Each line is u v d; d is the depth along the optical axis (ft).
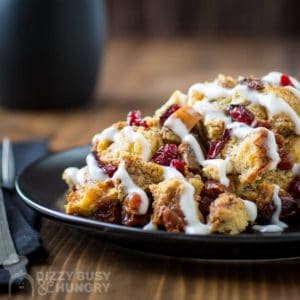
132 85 3.00
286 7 4.14
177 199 1.29
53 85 2.56
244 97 1.49
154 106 2.62
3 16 2.50
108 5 4.21
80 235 1.40
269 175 1.42
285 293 1.16
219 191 1.34
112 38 4.20
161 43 4.03
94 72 2.64
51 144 2.17
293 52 3.62
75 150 1.71
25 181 1.52
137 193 1.32
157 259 1.28
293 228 1.34
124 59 3.59
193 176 1.37
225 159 1.41
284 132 1.45
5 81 2.57
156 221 1.29
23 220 1.40
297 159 1.45
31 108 2.60
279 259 1.26
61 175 1.60
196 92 1.53
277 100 1.45
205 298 1.14
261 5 4.16
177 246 1.20
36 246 1.29
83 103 2.65
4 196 1.57
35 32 2.50
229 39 4.09
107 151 1.47
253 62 3.40
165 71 3.27
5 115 2.57
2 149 1.95
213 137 1.44
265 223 1.36
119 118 2.47
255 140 1.38
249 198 1.38
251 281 1.20
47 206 1.39
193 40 4.10
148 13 4.23
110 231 1.20
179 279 1.21
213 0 4.18
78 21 2.54
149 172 1.37
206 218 1.31
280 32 4.18
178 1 4.20
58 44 2.52
